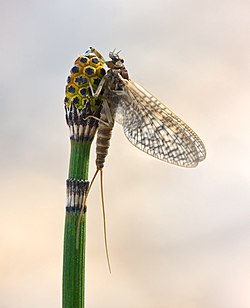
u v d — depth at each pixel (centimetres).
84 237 16
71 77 16
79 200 16
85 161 16
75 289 16
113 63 16
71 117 16
